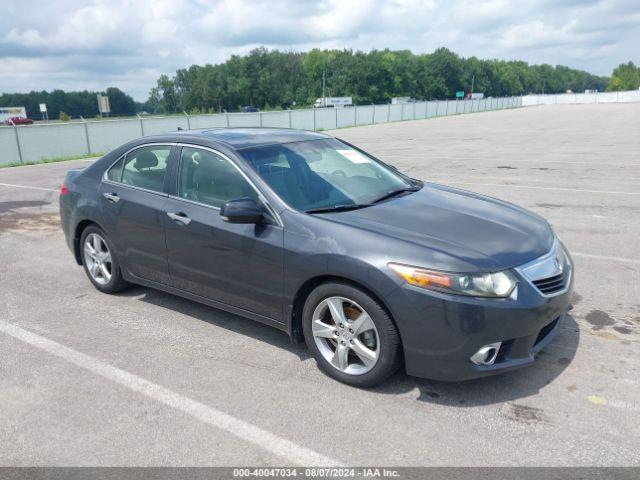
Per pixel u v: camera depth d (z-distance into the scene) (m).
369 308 3.21
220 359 3.82
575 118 41.19
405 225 3.46
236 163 3.96
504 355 3.16
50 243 7.16
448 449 2.79
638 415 3.04
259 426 3.02
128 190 4.63
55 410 3.23
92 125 22.09
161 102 147.75
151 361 3.81
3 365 3.79
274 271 3.60
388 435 2.92
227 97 129.88
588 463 2.66
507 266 3.13
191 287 4.26
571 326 4.19
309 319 3.53
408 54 147.38
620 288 4.98
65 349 4.01
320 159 4.35
